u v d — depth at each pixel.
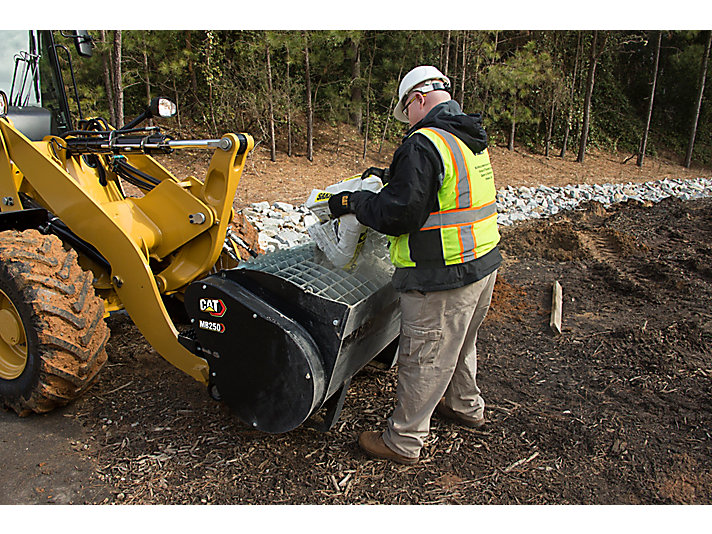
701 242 7.29
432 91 2.53
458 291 2.43
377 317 2.78
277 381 2.50
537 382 3.61
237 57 12.15
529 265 6.26
